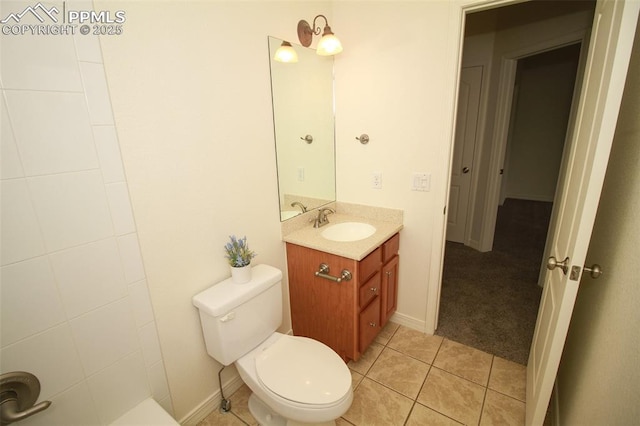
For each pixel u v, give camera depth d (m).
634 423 0.69
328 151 2.13
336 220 2.12
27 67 0.85
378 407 1.56
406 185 1.94
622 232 0.95
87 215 1.01
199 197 1.35
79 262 1.01
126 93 1.06
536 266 3.05
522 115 5.39
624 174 1.01
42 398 0.98
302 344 1.47
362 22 1.84
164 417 1.19
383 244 1.85
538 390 1.22
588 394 1.03
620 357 0.81
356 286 1.63
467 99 3.25
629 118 1.04
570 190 1.32
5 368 0.90
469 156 3.37
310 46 1.83
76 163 0.97
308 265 1.80
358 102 1.98
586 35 2.27
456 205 3.60
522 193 5.73
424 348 1.98
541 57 4.79
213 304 1.29
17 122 0.85
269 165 1.68
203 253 1.40
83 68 0.95
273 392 1.21
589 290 1.23
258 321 1.47
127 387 1.21
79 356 1.05
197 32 1.24
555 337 1.07
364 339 1.81
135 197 1.13
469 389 1.65
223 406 1.57
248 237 1.62
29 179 0.88
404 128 1.86
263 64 1.55
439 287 2.04
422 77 1.73
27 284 0.91
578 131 1.35
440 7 1.59
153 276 1.23
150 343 1.26
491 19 2.94
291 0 1.65
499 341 2.02
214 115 1.36
